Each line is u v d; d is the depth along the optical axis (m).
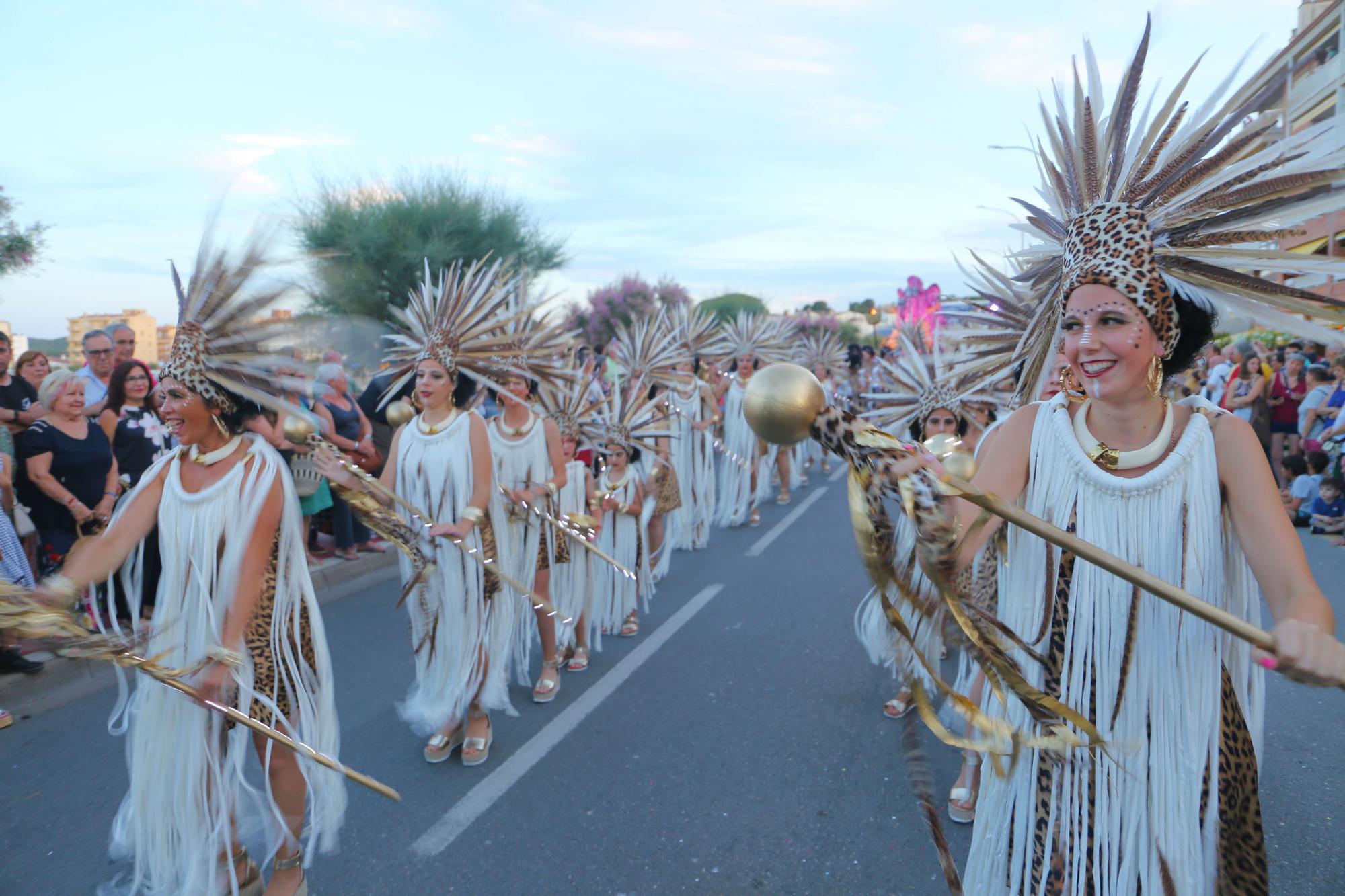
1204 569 1.76
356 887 3.20
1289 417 10.45
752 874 3.25
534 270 17.81
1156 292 1.75
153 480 2.79
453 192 16.81
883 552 1.63
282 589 2.85
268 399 2.77
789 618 6.31
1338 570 7.27
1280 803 3.69
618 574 5.89
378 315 14.97
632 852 3.40
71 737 4.50
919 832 3.51
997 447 2.02
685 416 8.73
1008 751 1.89
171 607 2.72
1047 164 2.06
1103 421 1.86
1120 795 1.79
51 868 3.37
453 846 3.45
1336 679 1.39
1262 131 1.78
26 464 5.37
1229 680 1.80
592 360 9.01
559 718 4.64
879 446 1.57
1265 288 1.73
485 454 4.14
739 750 4.23
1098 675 1.83
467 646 4.10
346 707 4.84
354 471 3.76
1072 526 1.86
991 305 2.81
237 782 2.76
